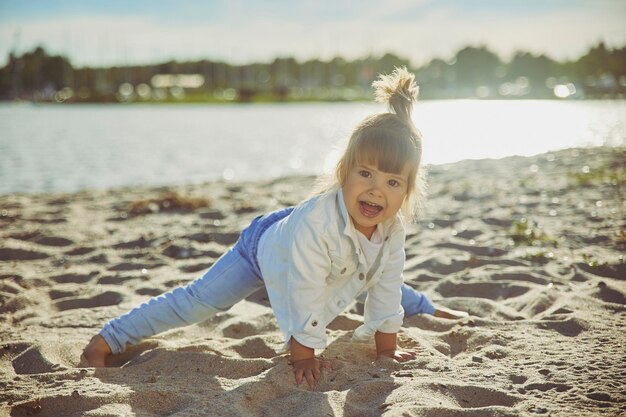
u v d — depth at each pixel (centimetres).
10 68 8300
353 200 247
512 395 228
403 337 296
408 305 333
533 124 2417
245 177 1116
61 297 396
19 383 252
